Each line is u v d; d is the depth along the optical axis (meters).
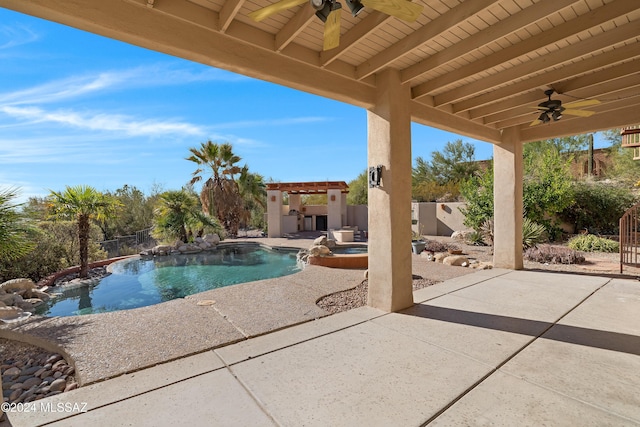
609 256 8.58
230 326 3.80
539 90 4.95
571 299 4.75
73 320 4.03
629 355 2.96
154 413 2.20
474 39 3.47
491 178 11.59
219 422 2.09
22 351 3.42
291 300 4.89
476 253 9.87
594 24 3.05
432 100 5.20
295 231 20.53
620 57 3.76
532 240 9.48
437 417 2.11
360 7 2.35
